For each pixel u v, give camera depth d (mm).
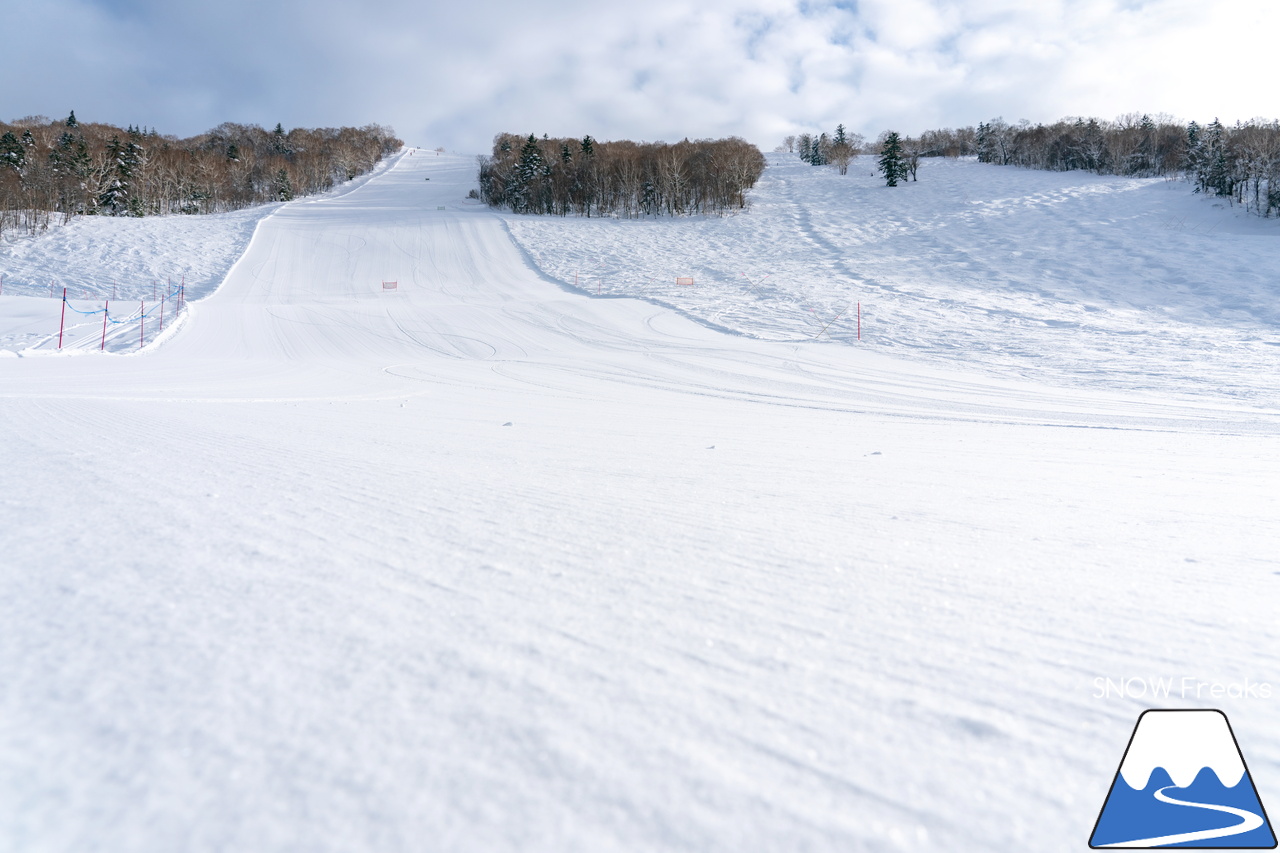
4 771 747
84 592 1255
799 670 1106
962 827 758
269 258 37969
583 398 9094
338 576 1438
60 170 50594
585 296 27781
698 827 727
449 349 17875
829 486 3021
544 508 2211
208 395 6648
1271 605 1499
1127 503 2887
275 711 892
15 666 961
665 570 1608
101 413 4148
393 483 2484
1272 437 6105
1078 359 13727
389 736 856
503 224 47344
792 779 825
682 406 8445
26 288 30562
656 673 1071
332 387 8906
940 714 987
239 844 660
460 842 683
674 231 44281
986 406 9031
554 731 891
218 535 1690
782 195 56188
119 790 728
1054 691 1070
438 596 1354
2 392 5418
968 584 1597
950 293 23594
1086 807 803
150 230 43188
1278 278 22516
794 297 23922
